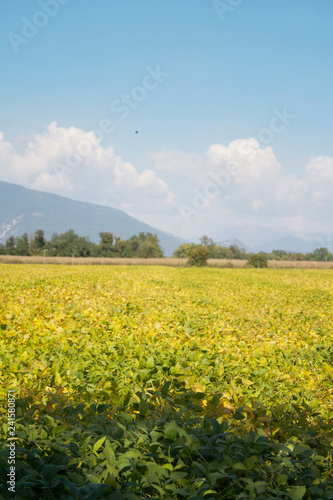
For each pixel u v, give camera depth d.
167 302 15.23
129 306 13.13
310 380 7.26
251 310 14.95
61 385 5.74
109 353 7.85
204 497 3.06
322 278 33.88
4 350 7.67
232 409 4.55
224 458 3.39
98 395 5.05
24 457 3.44
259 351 8.83
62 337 8.77
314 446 3.95
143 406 4.16
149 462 3.17
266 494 3.04
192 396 4.76
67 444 3.44
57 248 90.38
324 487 3.21
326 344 9.72
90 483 2.85
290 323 12.29
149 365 6.25
